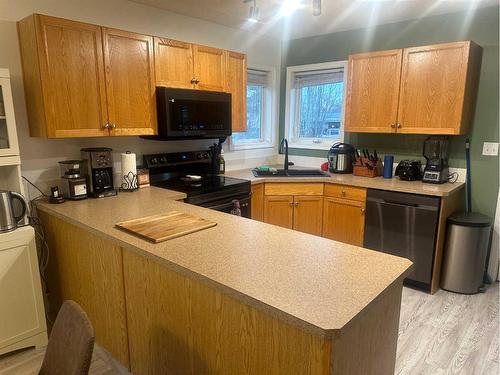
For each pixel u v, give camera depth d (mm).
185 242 1645
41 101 2182
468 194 3205
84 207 2275
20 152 2391
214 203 2938
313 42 4113
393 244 3086
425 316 2613
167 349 1613
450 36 3205
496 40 2973
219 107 3168
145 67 2648
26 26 2166
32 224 2461
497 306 2770
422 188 2928
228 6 3045
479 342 2307
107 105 2451
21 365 2111
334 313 1057
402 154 3578
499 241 3139
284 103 4477
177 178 3320
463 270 2928
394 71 3193
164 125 2760
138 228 1801
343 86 3975
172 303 1529
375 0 2906
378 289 1211
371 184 3141
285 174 3742
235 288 1205
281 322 1126
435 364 2096
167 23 3123
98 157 2537
